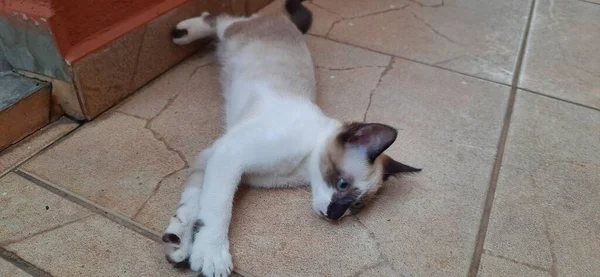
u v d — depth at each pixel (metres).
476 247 0.40
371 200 0.44
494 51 0.67
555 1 0.81
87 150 0.46
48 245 0.37
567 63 0.66
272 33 0.56
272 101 0.45
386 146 0.41
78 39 0.47
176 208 0.41
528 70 0.64
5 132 0.45
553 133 0.53
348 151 0.42
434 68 0.63
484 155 0.50
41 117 0.48
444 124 0.53
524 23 0.74
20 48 0.47
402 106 0.56
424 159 0.49
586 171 0.49
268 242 0.39
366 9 0.75
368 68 0.62
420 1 0.79
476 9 0.77
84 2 0.46
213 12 0.64
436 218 0.43
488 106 0.57
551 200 0.45
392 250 0.39
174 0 0.57
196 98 0.54
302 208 0.43
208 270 0.36
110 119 0.50
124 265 0.36
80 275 0.35
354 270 0.38
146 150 0.47
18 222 0.39
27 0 0.44
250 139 0.41
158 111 0.52
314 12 0.73
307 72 0.52
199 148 0.47
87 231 0.38
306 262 0.38
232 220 0.41
